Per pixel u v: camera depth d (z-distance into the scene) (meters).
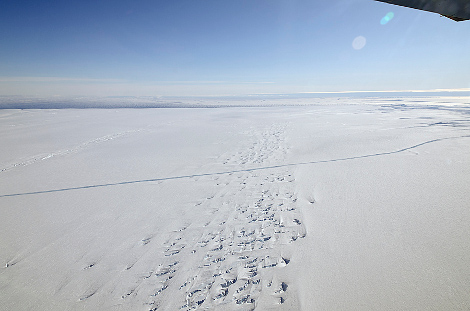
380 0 1.70
